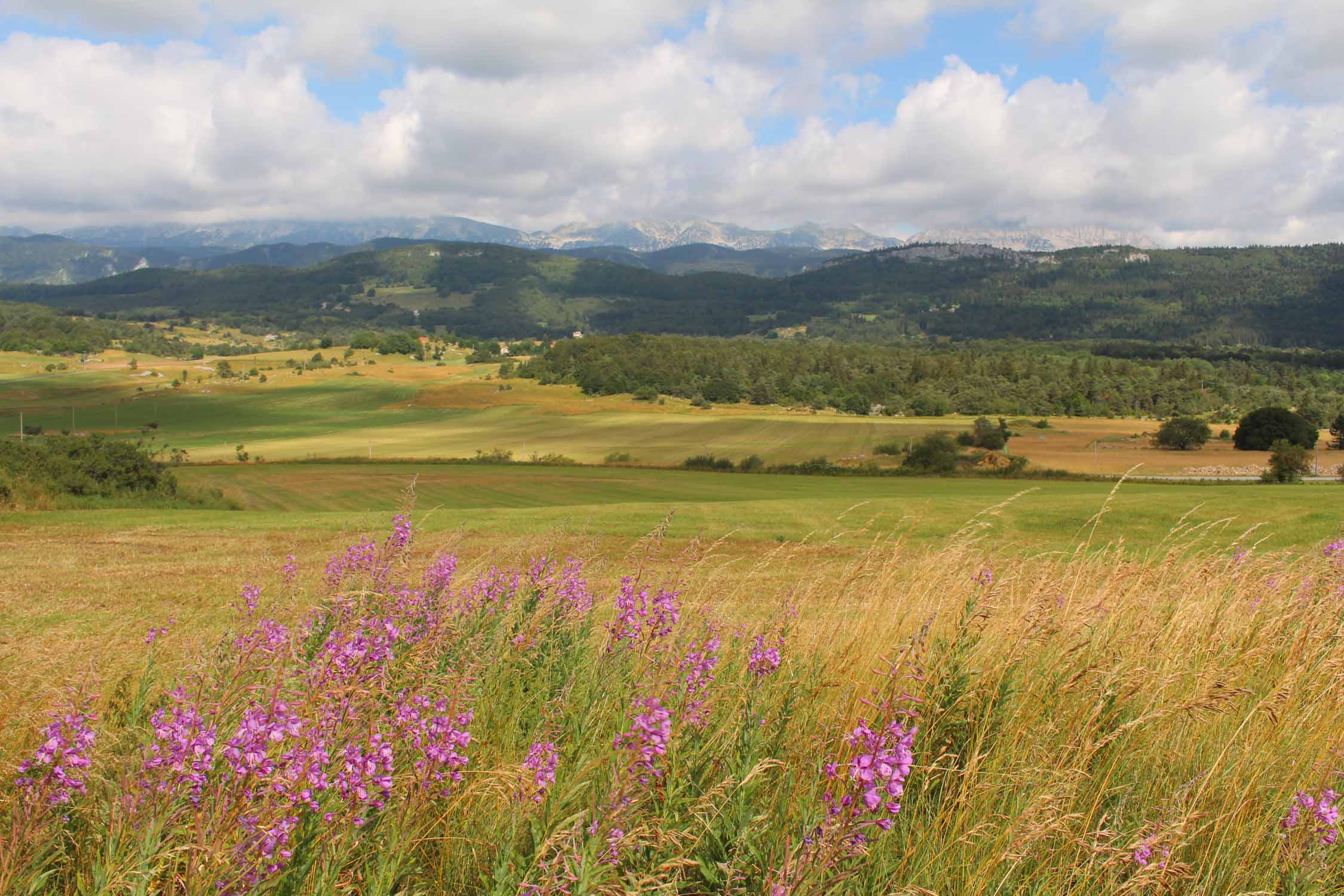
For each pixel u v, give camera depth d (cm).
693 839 267
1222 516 2772
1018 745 364
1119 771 362
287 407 15600
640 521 2944
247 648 280
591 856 234
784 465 7938
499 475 7362
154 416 14675
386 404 15812
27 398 16188
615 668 406
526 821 281
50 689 371
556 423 13162
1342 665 434
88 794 249
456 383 17975
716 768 322
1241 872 310
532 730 373
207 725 242
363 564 425
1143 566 604
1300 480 6625
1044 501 3481
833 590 582
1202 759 377
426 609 412
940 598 499
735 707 363
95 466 3788
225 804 224
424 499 5972
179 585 1403
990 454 8194
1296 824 319
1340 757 361
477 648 402
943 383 15250
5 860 221
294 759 240
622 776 260
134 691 360
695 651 384
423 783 264
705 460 8200
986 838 301
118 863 221
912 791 340
